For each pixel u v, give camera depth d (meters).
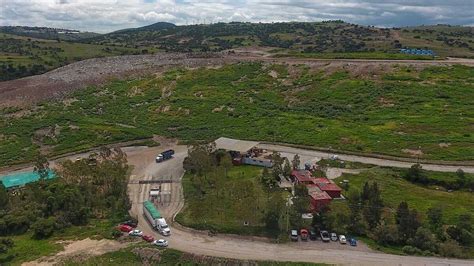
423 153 137.75
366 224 97.50
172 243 92.06
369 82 197.62
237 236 94.94
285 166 124.94
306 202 98.25
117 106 195.75
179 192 117.81
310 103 186.75
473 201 111.62
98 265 84.69
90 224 101.88
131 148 157.12
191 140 161.00
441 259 87.25
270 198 101.38
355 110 177.25
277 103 190.12
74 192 107.25
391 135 151.25
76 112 188.88
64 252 89.44
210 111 185.62
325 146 147.88
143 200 113.56
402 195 113.94
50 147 156.12
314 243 92.38
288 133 159.88
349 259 86.75
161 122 178.75
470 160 132.50
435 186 122.06
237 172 129.25
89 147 155.75
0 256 88.00
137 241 93.50
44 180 119.62
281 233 95.12
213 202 107.62
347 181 120.19
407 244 91.75
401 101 179.38
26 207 105.50
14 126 173.12
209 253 88.56
